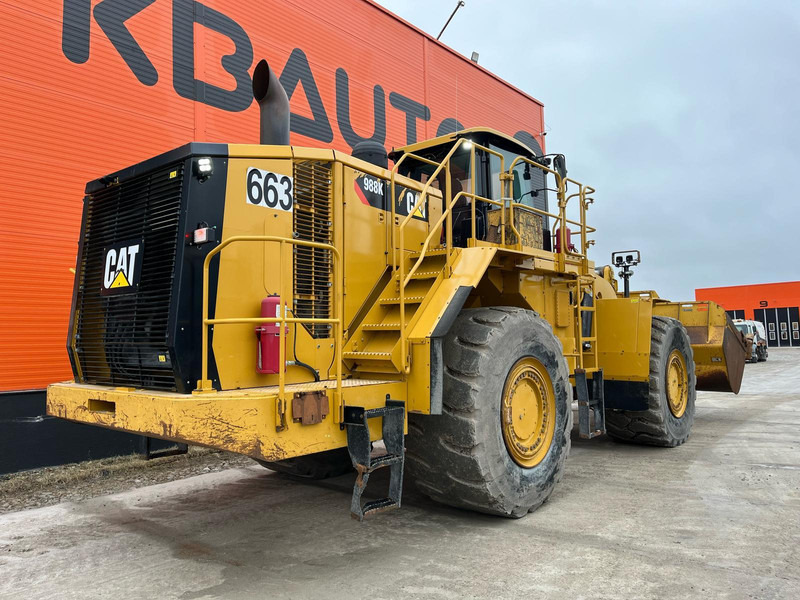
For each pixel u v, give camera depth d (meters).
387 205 4.03
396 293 3.76
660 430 5.62
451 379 3.42
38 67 5.93
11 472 5.40
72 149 6.16
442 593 2.57
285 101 3.78
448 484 3.44
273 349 3.08
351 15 9.84
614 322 5.70
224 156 3.11
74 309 3.71
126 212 3.37
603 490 4.28
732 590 2.52
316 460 4.87
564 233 4.79
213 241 2.94
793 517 3.53
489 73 13.40
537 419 3.92
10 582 2.88
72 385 3.49
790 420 7.49
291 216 3.37
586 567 2.82
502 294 4.37
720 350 7.35
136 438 6.27
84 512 4.13
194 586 2.76
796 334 33.50
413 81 11.14
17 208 5.72
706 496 4.04
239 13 7.97
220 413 2.52
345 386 3.01
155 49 6.96
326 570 2.90
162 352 2.96
